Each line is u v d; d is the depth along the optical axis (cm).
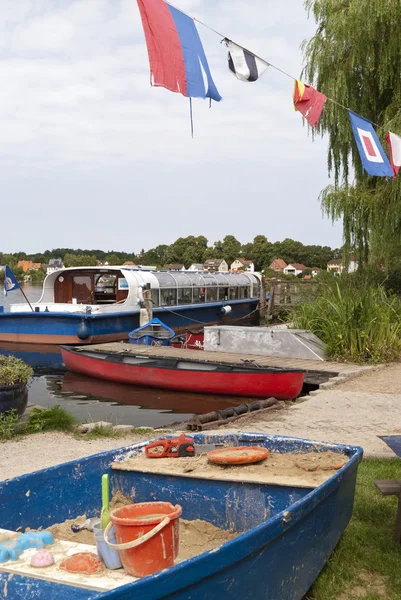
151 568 318
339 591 410
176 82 573
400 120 1808
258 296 3700
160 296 2650
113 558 329
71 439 852
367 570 442
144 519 327
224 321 3225
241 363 1453
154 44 555
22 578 311
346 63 1927
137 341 1983
